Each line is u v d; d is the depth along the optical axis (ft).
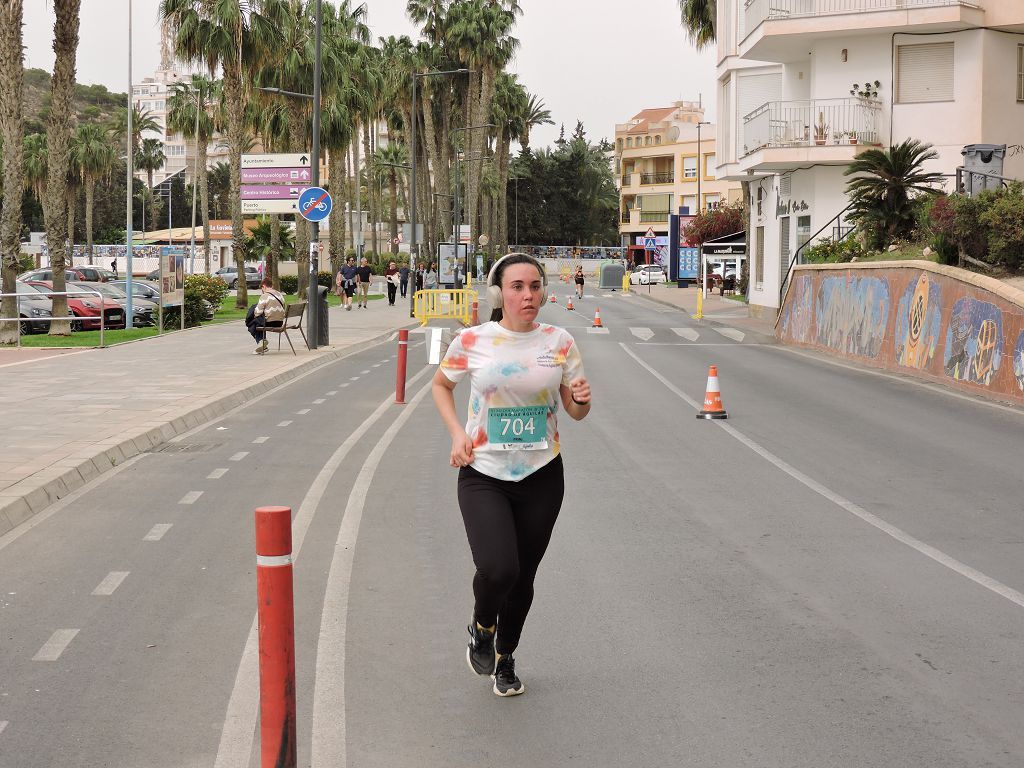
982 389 55.36
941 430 43.19
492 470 15.40
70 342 85.05
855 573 22.66
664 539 25.63
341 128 181.27
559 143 473.67
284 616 12.44
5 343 81.87
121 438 37.81
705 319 125.59
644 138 409.08
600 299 187.01
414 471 34.45
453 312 121.39
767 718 15.07
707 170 347.97
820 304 85.51
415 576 22.50
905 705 15.51
